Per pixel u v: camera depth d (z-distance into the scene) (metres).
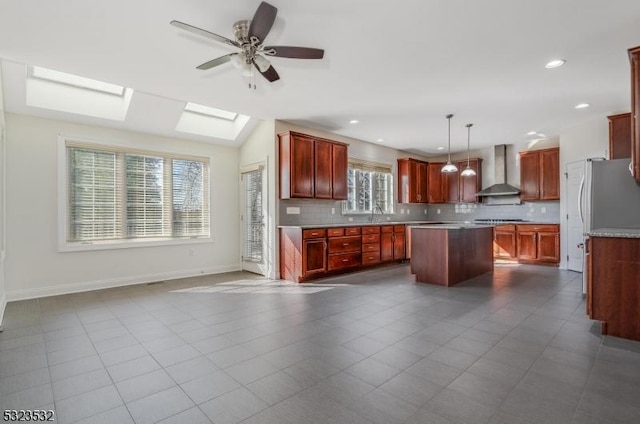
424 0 2.22
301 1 2.22
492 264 5.65
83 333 2.82
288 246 5.02
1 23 2.44
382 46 2.85
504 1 2.24
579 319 3.12
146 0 2.20
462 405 1.75
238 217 5.89
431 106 4.48
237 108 4.58
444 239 4.53
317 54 2.53
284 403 1.78
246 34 2.41
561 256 5.89
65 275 4.19
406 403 1.77
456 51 2.95
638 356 2.33
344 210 6.31
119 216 4.64
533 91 3.93
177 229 5.20
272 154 5.15
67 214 4.23
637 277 2.60
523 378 2.03
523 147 6.80
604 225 3.43
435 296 3.99
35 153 3.99
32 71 3.79
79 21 2.43
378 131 5.91
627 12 2.37
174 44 2.78
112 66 3.19
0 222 3.19
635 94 2.67
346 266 5.45
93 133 4.41
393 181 7.41
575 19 2.46
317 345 2.55
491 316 3.22
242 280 5.01
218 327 2.96
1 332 2.86
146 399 1.83
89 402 1.80
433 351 2.43
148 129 4.80
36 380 2.04
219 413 1.70
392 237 6.40
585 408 1.71
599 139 5.09
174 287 4.54
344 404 1.77
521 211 6.91
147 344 2.59
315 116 4.96
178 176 5.21
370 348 2.49
